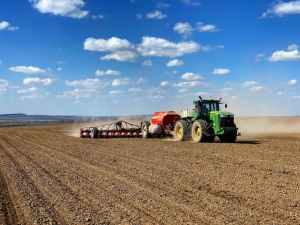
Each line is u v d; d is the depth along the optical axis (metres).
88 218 6.89
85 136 27.64
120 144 21.09
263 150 17.25
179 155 15.56
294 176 10.76
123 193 8.77
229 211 7.28
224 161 13.74
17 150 18.38
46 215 7.14
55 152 17.28
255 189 9.12
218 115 21.09
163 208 7.52
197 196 8.48
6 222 6.79
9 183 10.05
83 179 10.56
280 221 6.67
